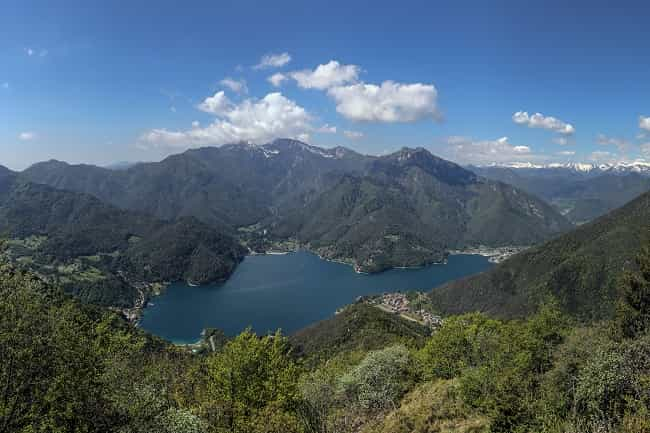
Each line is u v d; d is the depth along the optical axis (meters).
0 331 16.77
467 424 25.91
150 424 21.06
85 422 18.30
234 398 28.95
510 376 24.27
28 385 17.33
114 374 21.48
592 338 31.86
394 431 29.25
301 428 25.95
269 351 32.56
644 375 20.64
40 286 20.91
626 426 16.75
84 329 21.59
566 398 21.61
